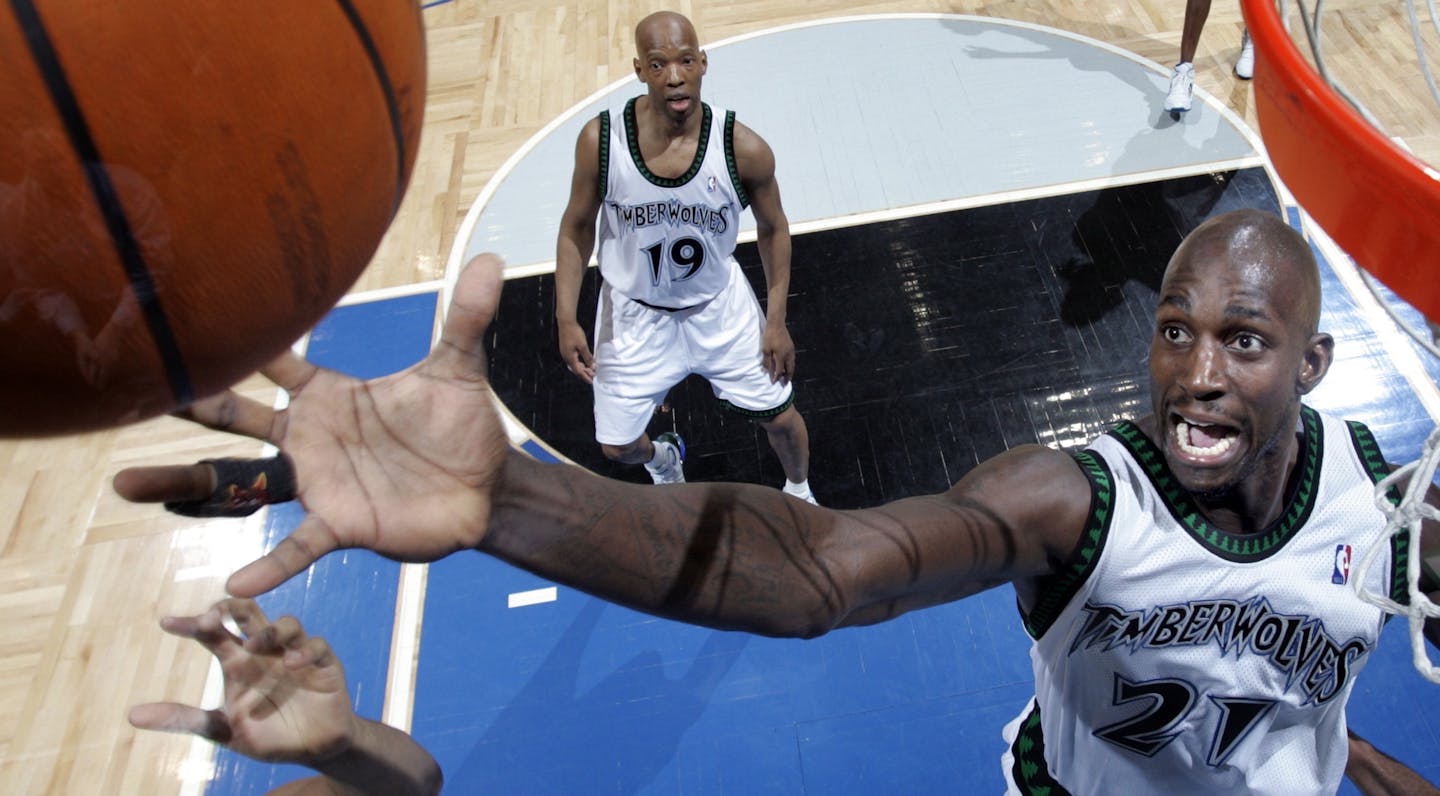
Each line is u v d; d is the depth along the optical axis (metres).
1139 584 1.58
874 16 6.16
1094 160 5.08
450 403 1.00
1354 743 2.08
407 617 3.70
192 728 1.31
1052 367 4.21
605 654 3.55
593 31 6.36
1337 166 0.88
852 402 4.19
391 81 0.71
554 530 1.14
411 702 3.49
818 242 4.84
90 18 0.54
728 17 6.32
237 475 0.94
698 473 4.05
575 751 3.33
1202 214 4.73
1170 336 1.53
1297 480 1.63
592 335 4.55
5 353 0.62
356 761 1.54
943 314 4.45
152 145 0.57
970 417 4.09
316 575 3.83
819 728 3.32
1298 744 1.87
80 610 3.79
